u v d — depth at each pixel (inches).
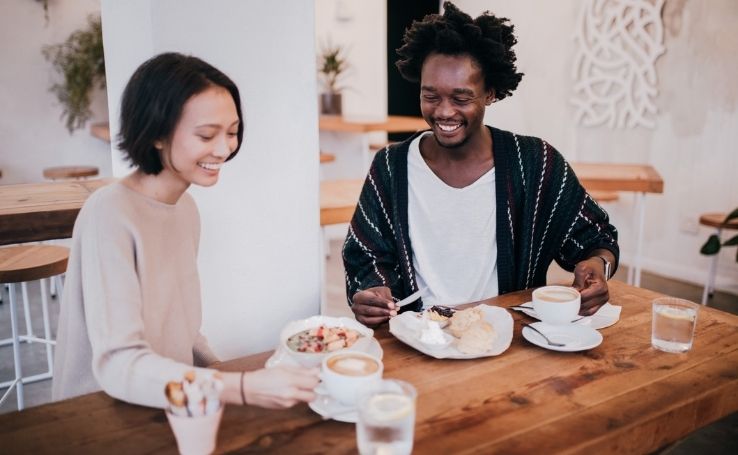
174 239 48.5
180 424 33.9
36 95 181.8
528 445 36.1
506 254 63.3
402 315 53.9
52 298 150.3
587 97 179.5
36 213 67.5
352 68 208.7
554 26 186.2
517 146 64.2
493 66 59.6
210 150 43.1
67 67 180.4
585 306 54.7
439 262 64.6
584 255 64.2
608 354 48.4
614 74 171.2
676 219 163.2
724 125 148.7
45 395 102.0
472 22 58.5
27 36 177.8
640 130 167.8
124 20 65.5
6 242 66.6
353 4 203.9
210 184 45.2
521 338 51.3
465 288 64.1
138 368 38.8
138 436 37.3
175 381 37.8
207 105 41.9
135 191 45.3
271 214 70.4
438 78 58.1
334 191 124.1
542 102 194.5
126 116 42.6
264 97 67.1
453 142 60.8
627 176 130.6
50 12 179.0
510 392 42.3
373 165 67.5
